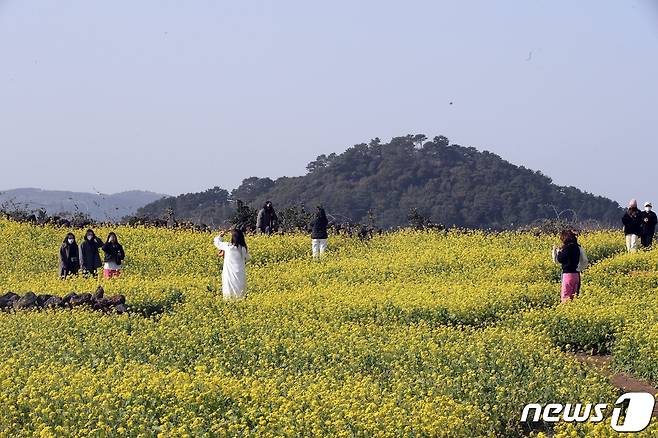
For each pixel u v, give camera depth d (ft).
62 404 52.54
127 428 49.32
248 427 50.11
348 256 142.51
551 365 64.75
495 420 54.39
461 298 91.50
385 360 66.74
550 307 93.50
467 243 153.17
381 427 50.16
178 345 71.56
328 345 70.59
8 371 60.13
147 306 92.43
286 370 65.57
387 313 87.35
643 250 134.00
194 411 52.37
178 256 139.64
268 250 142.20
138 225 163.63
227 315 84.53
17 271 130.11
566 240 92.53
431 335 74.95
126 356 69.62
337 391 56.08
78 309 85.56
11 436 48.65
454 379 59.52
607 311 82.28
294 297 94.17
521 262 122.62
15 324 79.46
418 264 124.36
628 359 70.79
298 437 48.96
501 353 66.33
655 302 90.94
